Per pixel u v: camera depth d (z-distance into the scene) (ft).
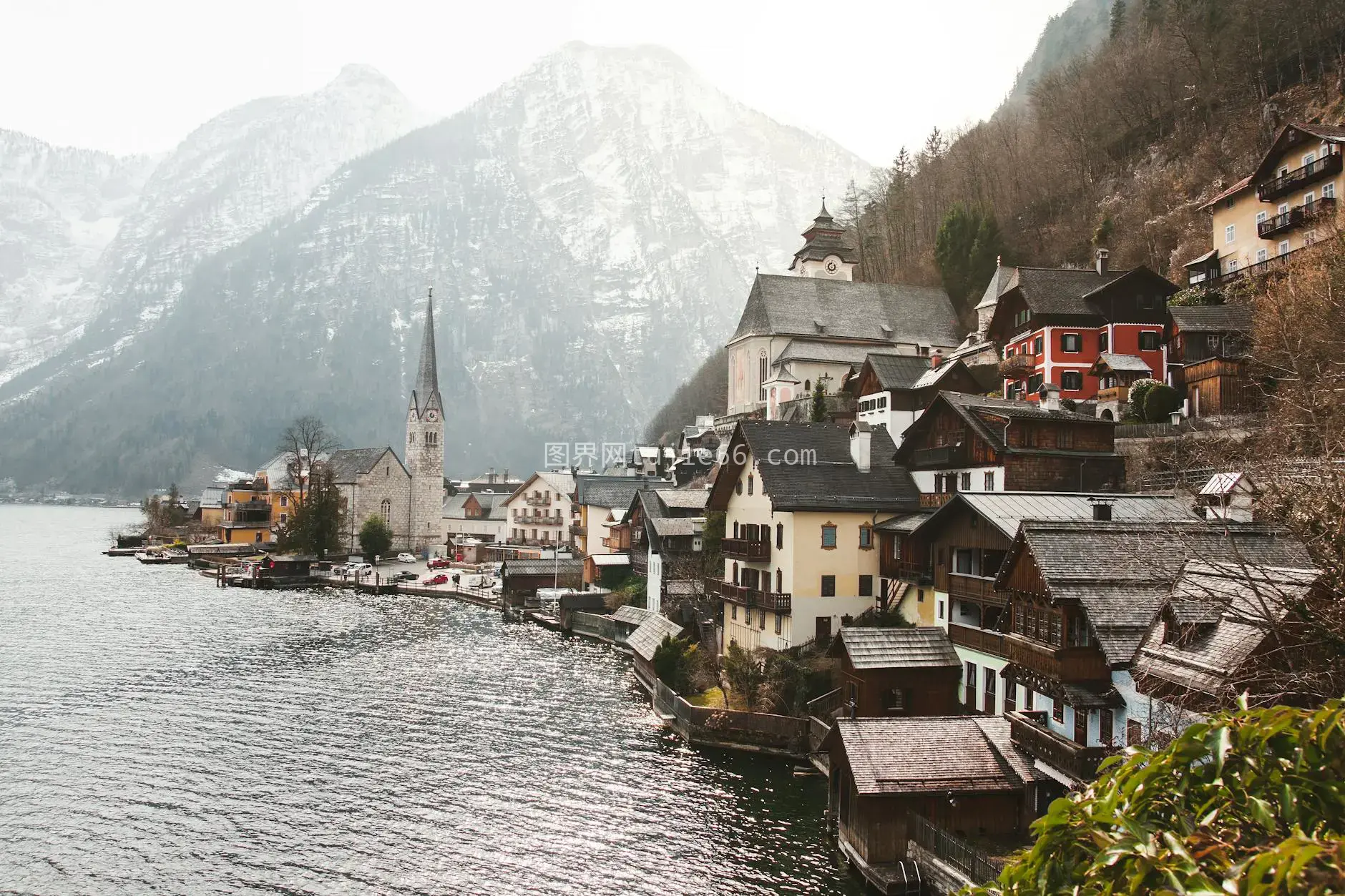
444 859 113.80
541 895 104.99
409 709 182.09
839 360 385.29
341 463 556.92
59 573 414.21
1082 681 94.53
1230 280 229.04
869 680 136.46
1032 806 102.01
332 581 396.98
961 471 169.68
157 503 655.76
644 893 105.09
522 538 487.20
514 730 168.35
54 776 140.05
